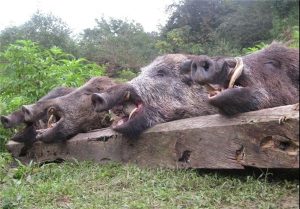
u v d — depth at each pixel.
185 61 1.57
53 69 2.56
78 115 1.85
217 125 1.23
